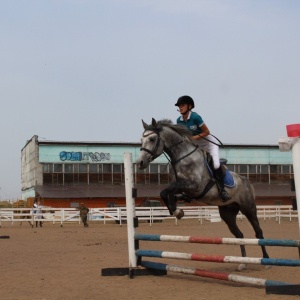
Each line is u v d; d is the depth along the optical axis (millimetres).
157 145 9984
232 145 65688
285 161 66875
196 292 8367
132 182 10352
